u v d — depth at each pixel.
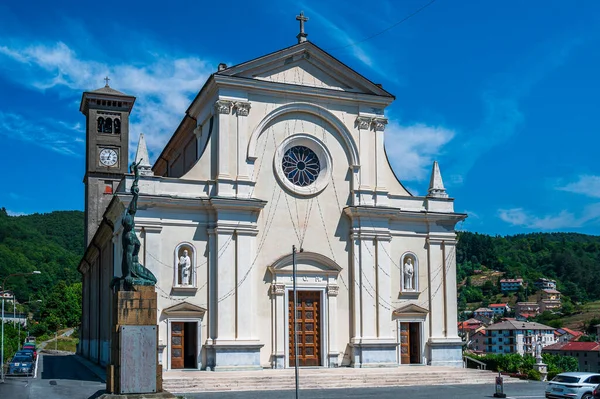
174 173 51.12
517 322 137.62
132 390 21.98
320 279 38.75
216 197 36.69
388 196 41.06
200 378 32.06
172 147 49.41
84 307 64.38
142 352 22.31
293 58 40.03
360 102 41.19
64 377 38.59
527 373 38.44
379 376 34.47
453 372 36.19
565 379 28.41
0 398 27.39
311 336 38.44
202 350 35.94
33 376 39.56
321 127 40.44
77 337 104.75
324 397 28.72
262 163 38.81
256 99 39.00
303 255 38.34
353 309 39.12
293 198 39.19
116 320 22.50
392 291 40.28
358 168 40.56
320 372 35.72
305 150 40.44
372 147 41.16
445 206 42.28
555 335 138.75
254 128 38.66
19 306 134.25
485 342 138.75
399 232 41.06
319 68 40.66
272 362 37.22
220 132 37.88
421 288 41.03
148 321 22.58
